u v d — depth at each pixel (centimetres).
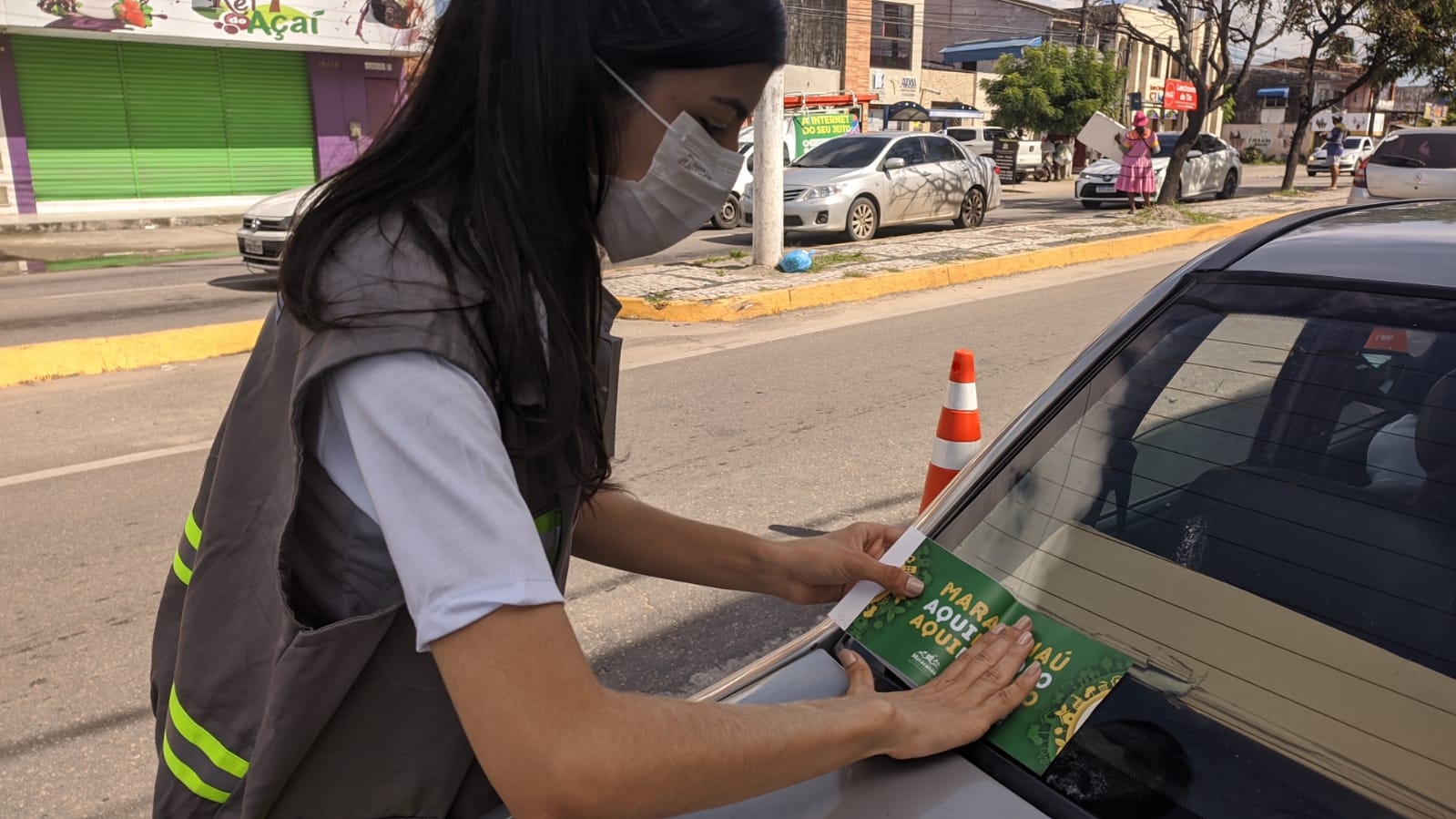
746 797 91
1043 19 3862
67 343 700
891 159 1399
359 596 91
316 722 92
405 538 80
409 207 85
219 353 757
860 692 125
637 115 92
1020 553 148
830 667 137
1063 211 1900
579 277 93
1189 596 135
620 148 94
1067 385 169
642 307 873
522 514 82
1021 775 114
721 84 92
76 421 592
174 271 1209
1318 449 145
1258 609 131
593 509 138
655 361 722
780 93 1027
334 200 87
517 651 78
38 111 1662
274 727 91
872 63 3331
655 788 82
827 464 495
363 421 81
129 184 1772
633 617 346
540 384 89
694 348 762
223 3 1722
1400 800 108
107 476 497
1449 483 134
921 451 512
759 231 1059
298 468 85
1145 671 126
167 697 110
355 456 84
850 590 144
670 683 307
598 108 89
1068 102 2978
